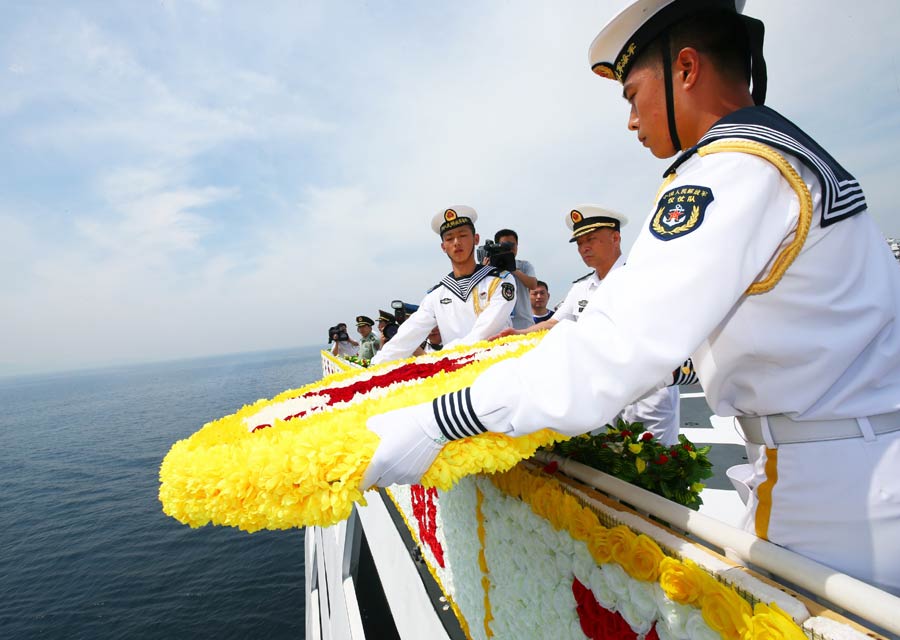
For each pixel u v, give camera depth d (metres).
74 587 29.50
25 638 24.22
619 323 0.75
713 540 0.88
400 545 3.27
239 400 146.50
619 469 1.41
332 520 0.94
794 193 0.79
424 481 0.96
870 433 0.84
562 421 0.79
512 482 1.51
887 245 0.94
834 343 0.81
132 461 69.56
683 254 0.74
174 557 32.25
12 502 52.84
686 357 0.73
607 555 1.06
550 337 0.87
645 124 1.10
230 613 23.44
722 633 0.78
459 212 3.60
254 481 0.95
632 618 1.02
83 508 48.16
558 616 1.32
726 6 0.96
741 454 3.51
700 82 0.99
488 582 1.82
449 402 0.91
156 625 23.33
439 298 3.62
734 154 0.80
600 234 3.33
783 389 0.88
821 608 0.72
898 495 0.80
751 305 0.85
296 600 24.08
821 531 0.87
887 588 0.82
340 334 15.55
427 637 2.60
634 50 1.04
